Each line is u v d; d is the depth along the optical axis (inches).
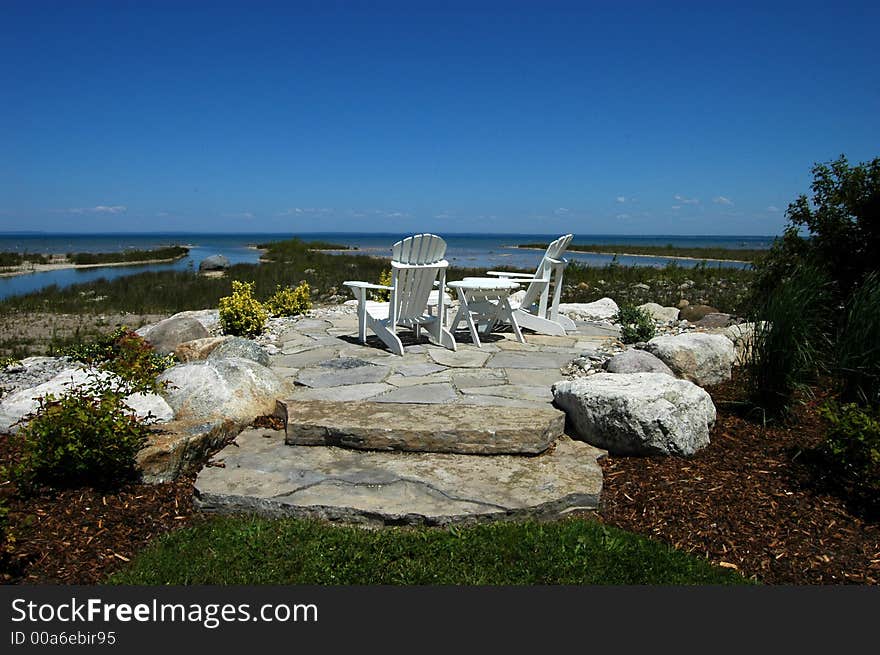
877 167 253.8
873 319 169.6
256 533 117.1
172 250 1626.5
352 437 149.9
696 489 135.8
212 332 316.8
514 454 148.5
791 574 108.1
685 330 326.6
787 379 169.3
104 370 188.2
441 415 158.6
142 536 119.1
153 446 139.9
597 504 129.6
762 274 296.5
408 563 108.7
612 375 173.5
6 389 211.8
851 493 133.6
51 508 124.6
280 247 1823.3
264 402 178.2
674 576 106.4
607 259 1525.6
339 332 302.0
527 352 254.1
